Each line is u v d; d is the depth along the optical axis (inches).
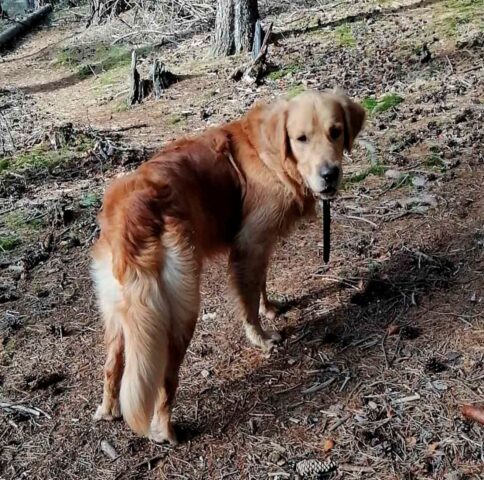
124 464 74.1
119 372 76.9
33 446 76.5
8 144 155.0
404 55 163.9
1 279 101.2
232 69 187.3
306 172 82.2
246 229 84.0
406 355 81.5
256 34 182.9
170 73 186.4
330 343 84.9
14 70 265.0
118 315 71.9
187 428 77.0
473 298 86.8
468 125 122.4
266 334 86.6
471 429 72.9
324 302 91.0
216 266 100.9
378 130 127.8
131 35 263.0
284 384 80.8
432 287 89.7
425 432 73.3
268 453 73.6
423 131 123.3
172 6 256.1
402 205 105.5
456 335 82.8
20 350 88.4
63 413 79.7
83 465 74.3
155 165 78.2
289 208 84.5
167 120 158.4
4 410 80.4
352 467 71.2
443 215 101.5
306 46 188.9
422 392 77.2
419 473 70.0
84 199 118.8
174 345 74.0
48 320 93.0
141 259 70.9
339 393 78.6
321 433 74.8
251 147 84.0
